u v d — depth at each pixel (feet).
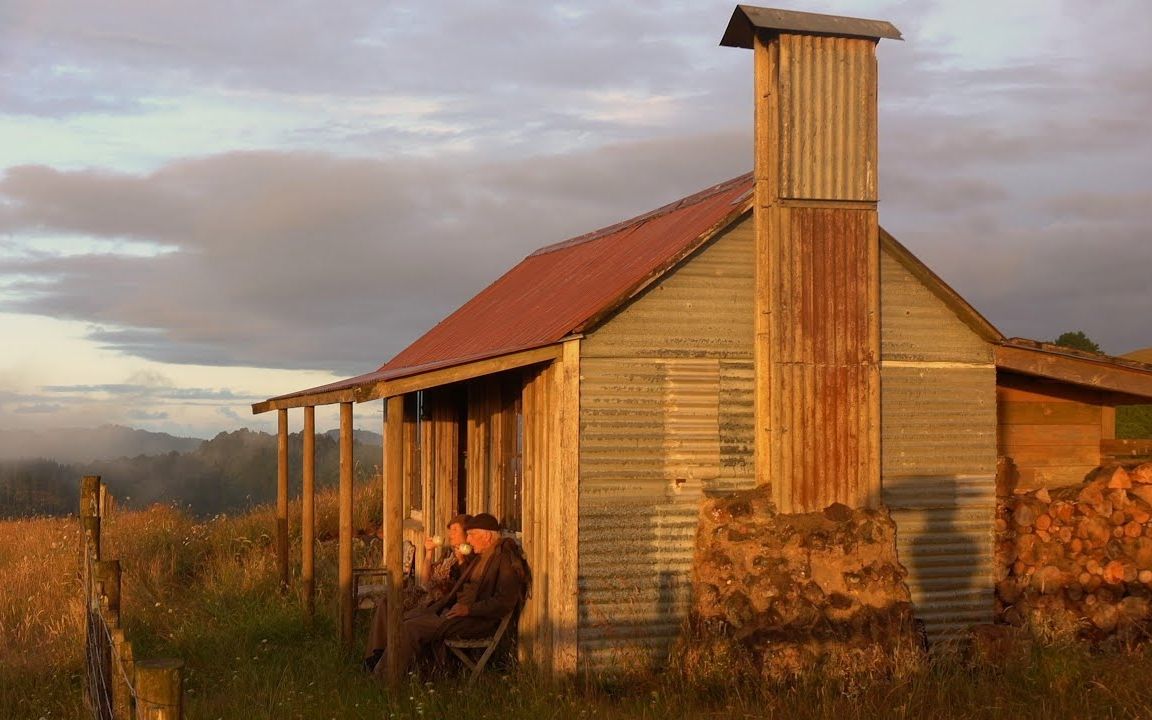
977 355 34.24
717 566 30.86
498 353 30.94
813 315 32.07
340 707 27.40
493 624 32.30
